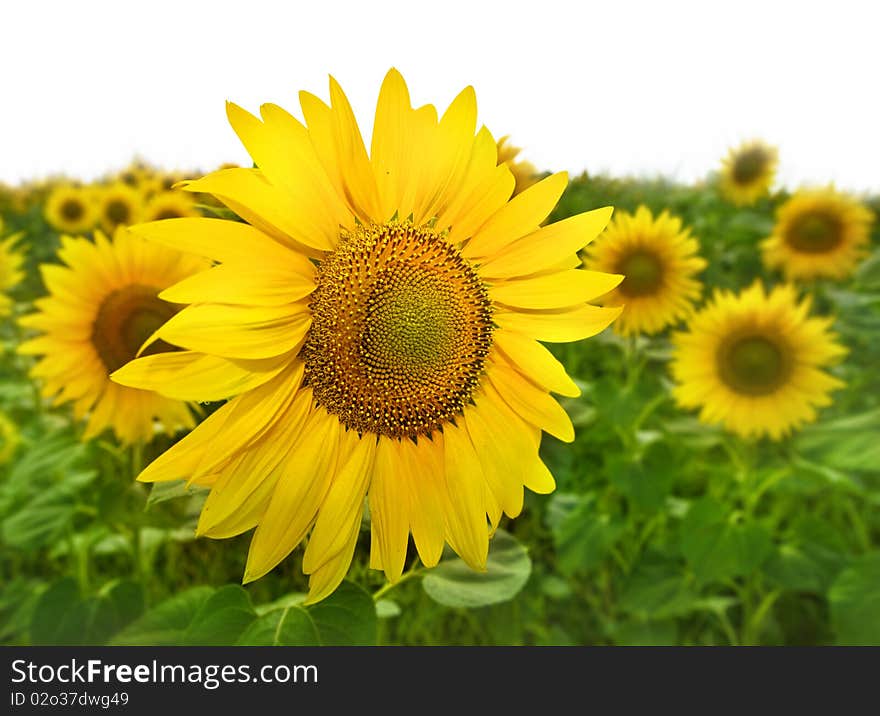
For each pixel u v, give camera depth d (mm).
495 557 467
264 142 329
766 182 1772
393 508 370
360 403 358
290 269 335
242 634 383
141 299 615
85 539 716
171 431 624
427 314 358
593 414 898
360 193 352
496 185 372
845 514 986
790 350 875
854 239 1400
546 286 373
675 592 779
